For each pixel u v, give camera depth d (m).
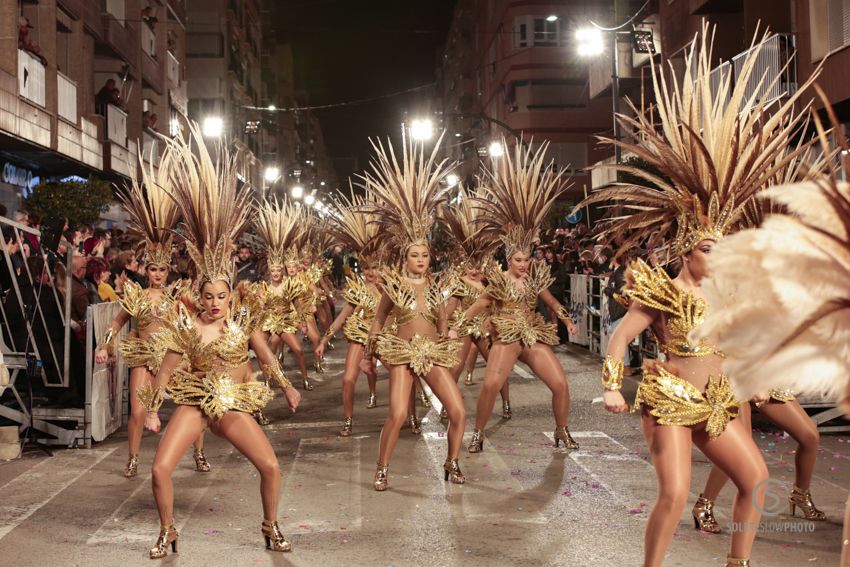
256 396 5.88
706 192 4.69
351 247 12.44
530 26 53.16
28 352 9.41
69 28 26.75
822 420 9.29
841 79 17.05
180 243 12.61
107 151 28.14
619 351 4.67
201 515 6.76
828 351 2.19
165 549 5.76
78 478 8.04
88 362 9.29
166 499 5.76
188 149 6.25
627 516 6.49
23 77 21.31
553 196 8.95
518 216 8.88
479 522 6.40
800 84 18.61
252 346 6.02
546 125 52.62
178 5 42.22
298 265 15.57
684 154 4.85
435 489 7.39
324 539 6.08
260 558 5.71
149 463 8.63
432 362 7.52
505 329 8.76
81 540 6.18
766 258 2.20
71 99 25.31
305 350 19.91
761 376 2.23
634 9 31.02
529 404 11.68
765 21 19.62
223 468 8.38
